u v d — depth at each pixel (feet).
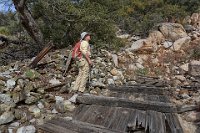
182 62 38.40
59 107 18.88
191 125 18.04
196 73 32.91
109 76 29.58
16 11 33.96
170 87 28.12
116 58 35.47
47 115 17.60
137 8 71.61
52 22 37.91
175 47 42.83
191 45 43.50
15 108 17.29
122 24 59.88
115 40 39.22
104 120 16.85
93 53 34.86
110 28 36.78
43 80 21.98
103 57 34.55
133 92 25.35
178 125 16.42
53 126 15.75
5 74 20.92
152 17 59.67
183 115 19.65
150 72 35.40
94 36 36.55
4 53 36.60
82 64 22.27
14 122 16.05
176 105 20.44
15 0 32.30
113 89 25.68
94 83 25.34
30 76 21.03
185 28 51.26
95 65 30.42
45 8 35.76
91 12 35.12
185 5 77.82
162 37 46.14
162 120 17.10
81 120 16.85
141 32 55.31
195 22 55.16
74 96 20.89
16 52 38.32
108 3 44.19
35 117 17.12
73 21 35.70
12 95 17.84
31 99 18.40
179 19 59.62
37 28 35.37
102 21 35.29
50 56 28.81
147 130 15.92
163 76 33.78
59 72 25.22
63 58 28.76
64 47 37.65
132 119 17.06
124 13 59.67
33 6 36.50
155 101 21.29
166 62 38.73
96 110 18.76
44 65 26.00
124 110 18.92
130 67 35.63
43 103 18.92
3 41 43.70
